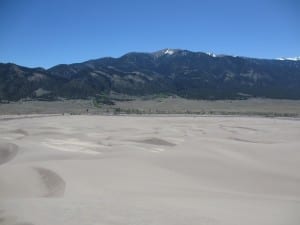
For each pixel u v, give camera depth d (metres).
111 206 20.23
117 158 38.91
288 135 71.94
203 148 45.16
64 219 17.89
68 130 78.06
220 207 21.23
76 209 19.52
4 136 65.12
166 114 156.25
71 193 25.03
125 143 55.31
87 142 57.12
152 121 109.88
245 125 97.31
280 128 88.50
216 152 43.16
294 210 20.91
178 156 39.88
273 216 19.48
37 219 17.91
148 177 32.03
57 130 76.69
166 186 29.11
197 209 20.22
